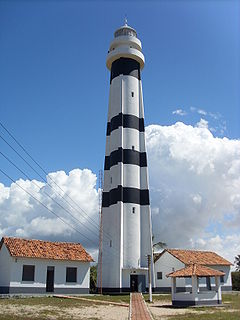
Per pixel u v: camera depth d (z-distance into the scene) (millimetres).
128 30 62438
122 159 54594
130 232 51938
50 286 43406
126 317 24609
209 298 34312
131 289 49844
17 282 40812
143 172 55750
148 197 54500
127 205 52969
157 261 57219
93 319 23469
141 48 61906
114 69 60656
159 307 33281
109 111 60375
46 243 46594
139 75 60875
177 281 52438
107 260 52094
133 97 58469
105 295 45375
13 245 42812
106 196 56031
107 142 59344
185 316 25703
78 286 45125
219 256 59438
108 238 53094
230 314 27016
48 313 26203
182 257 54531
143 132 57844
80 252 47219
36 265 42562
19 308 28906
